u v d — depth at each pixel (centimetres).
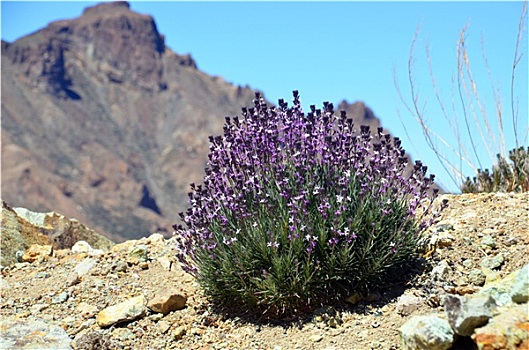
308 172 208
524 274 170
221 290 206
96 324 208
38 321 208
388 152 209
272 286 194
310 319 197
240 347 192
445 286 194
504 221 220
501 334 157
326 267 198
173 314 209
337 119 212
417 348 170
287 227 198
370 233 199
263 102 210
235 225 206
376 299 200
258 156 207
